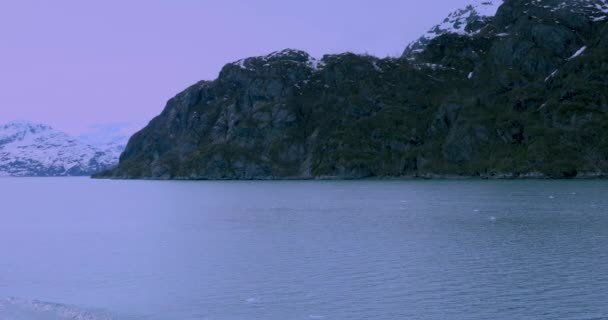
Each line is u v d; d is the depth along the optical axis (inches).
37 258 2358.5
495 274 1866.4
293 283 1814.7
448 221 3302.2
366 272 1940.2
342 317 1465.3
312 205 4869.6
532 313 1451.8
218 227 3346.5
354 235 2827.3
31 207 5590.6
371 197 5689.0
